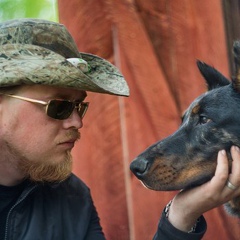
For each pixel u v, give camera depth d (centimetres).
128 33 509
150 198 510
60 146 333
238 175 336
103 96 517
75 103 337
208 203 342
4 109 321
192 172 363
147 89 512
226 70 530
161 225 354
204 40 528
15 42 322
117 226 523
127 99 509
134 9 510
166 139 376
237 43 379
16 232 329
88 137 527
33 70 308
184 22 524
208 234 517
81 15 513
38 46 320
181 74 524
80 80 314
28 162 329
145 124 512
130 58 510
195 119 375
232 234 521
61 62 313
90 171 529
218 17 529
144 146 511
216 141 363
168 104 517
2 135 323
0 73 309
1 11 1128
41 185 355
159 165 363
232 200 392
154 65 514
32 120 321
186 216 347
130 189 508
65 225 354
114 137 517
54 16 1098
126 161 510
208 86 419
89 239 363
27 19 336
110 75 364
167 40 523
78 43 520
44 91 321
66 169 338
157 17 521
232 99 370
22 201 333
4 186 340
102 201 527
